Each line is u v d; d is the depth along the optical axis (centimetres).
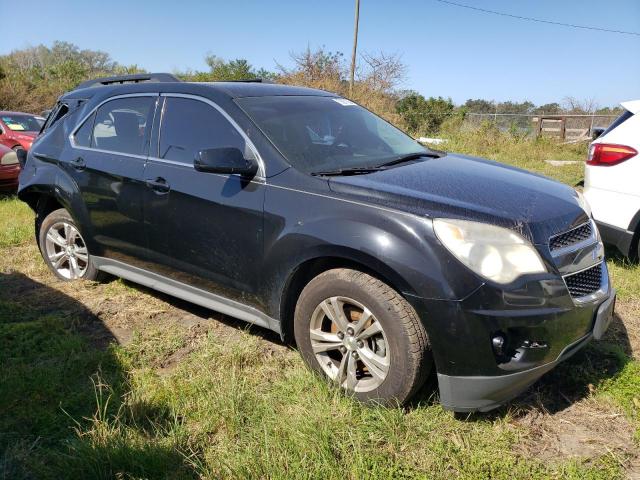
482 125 1783
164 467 239
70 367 328
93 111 439
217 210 331
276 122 343
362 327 281
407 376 265
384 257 259
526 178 337
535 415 283
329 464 239
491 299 247
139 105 403
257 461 241
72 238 468
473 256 250
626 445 261
